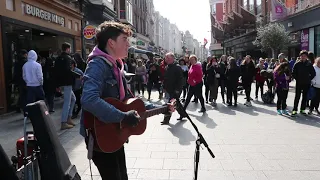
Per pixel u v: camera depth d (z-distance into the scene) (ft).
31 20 34.83
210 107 34.42
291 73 28.55
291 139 19.43
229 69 34.63
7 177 5.60
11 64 30.63
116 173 7.83
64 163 7.04
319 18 65.36
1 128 23.20
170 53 25.86
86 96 6.79
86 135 7.39
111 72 7.52
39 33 41.91
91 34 46.26
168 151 17.17
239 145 18.17
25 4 33.45
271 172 13.82
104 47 7.72
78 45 51.31
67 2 45.93
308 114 28.48
